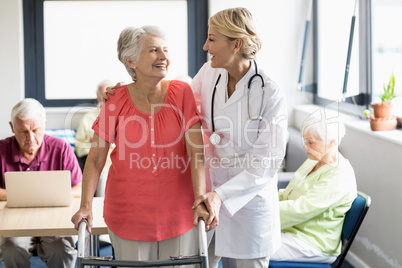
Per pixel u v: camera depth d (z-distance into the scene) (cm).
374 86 395
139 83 205
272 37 509
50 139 318
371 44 391
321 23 498
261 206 233
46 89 536
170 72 535
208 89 234
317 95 509
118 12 527
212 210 199
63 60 532
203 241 181
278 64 513
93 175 212
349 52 404
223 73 231
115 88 210
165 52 200
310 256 270
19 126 303
